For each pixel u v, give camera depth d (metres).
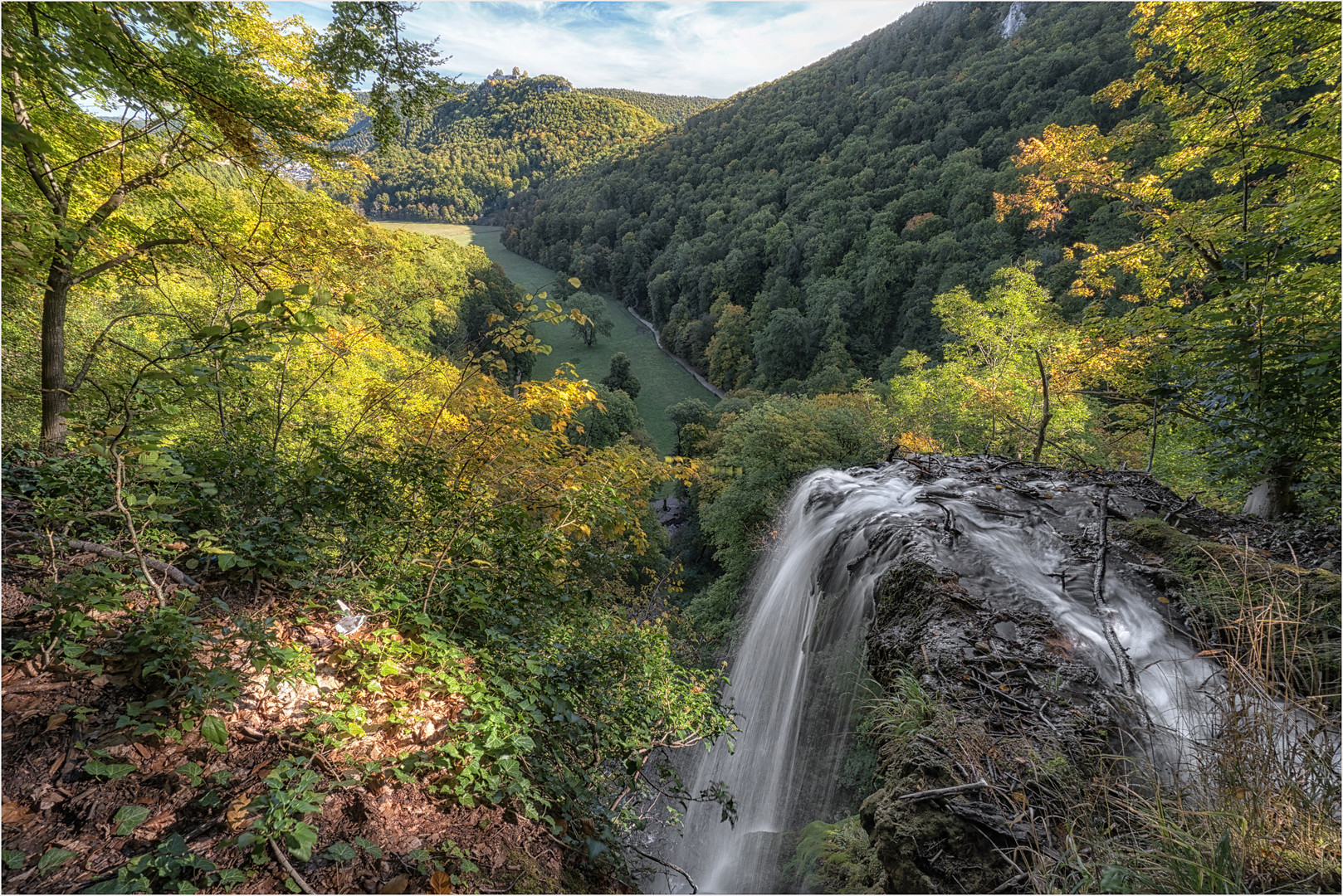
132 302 9.59
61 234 4.23
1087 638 2.91
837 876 2.38
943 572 3.40
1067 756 2.20
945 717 2.38
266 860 1.52
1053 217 10.59
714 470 24.00
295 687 2.16
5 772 1.57
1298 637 2.59
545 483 4.75
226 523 2.89
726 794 3.58
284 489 3.23
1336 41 6.88
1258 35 7.36
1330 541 3.80
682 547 33.00
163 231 6.71
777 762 4.36
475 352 5.12
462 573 3.51
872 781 2.89
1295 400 5.77
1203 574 3.27
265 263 7.29
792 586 5.19
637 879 2.84
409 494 3.90
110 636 2.10
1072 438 15.23
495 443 4.79
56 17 3.83
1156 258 9.09
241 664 2.14
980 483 4.92
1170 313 7.67
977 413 18.47
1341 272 5.55
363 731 2.05
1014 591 3.28
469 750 2.08
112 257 6.27
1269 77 7.88
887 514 4.35
